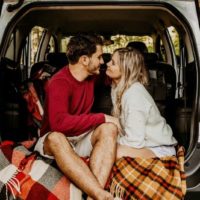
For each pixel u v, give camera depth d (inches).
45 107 111.7
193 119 111.6
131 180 104.7
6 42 114.0
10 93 133.1
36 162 107.7
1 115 119.1
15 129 126.9
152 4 113.6
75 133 110.7
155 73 136.7
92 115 111.1
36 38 173.0
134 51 115.0
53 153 105.5
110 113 127.4
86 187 101.9
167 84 137.4
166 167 107.7
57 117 107.9
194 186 109.5
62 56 147.8
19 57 147.0
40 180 104.4
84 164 104.1
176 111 126.5
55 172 106.2
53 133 106.0
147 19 158.4
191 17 112.7
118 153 109.5
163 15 140.6
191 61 118.7
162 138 113.1
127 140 110.5
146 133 112.4
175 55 167.0
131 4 113.3
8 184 104.6
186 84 125.5
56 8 115.6
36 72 135.7
